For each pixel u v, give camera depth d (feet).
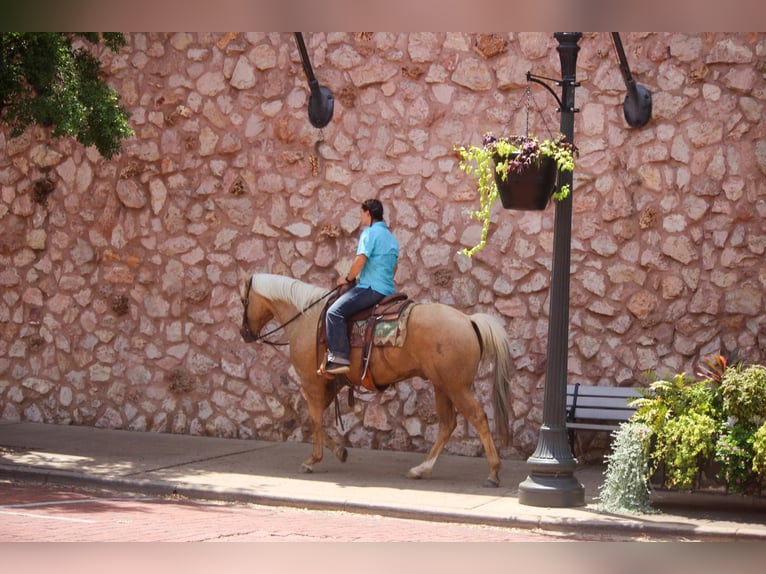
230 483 31.45
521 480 32.94
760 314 34.63
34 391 45.47
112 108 38.24
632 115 36.35
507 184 28.25
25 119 35.86
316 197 40.70
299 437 40.81
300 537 24.59
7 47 35.42
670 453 27.40
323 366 32.65
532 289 37.45
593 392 35.94
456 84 38.75
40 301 45.50
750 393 26.89
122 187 43.98
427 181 39.04
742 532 24.93
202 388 42.42
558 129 37.27
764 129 34.81
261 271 41.47
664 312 35.86
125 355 43.83
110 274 44.16
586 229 36.94
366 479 32.76
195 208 42.73
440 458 37.47
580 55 37.11
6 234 46.24
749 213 34.91
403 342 31.58
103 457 36.22
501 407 31.04
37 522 25.05
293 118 41.16
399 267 39.24
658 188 36.09
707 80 35.58
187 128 42.91
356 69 40.19
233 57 42.22
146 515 27.07
